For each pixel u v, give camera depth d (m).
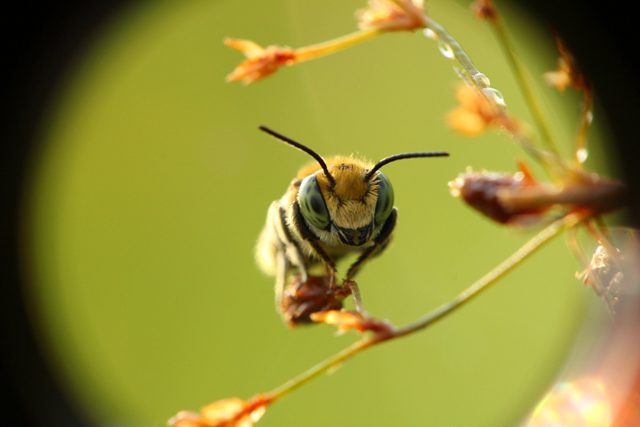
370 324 0.09
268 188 0.20
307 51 0.09
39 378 0.09
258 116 0.20
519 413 0.10
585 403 0.09
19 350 0.09
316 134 0.20
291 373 0.17
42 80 0.09
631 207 0.08
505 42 0.09
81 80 0.09
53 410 0.09
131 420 0.12
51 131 0.09
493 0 0.09
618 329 0.09
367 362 0.16
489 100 0.09
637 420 0.09
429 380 0.16
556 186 0.08
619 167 0.08
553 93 0.09
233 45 0.09
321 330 0.17
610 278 0.09
